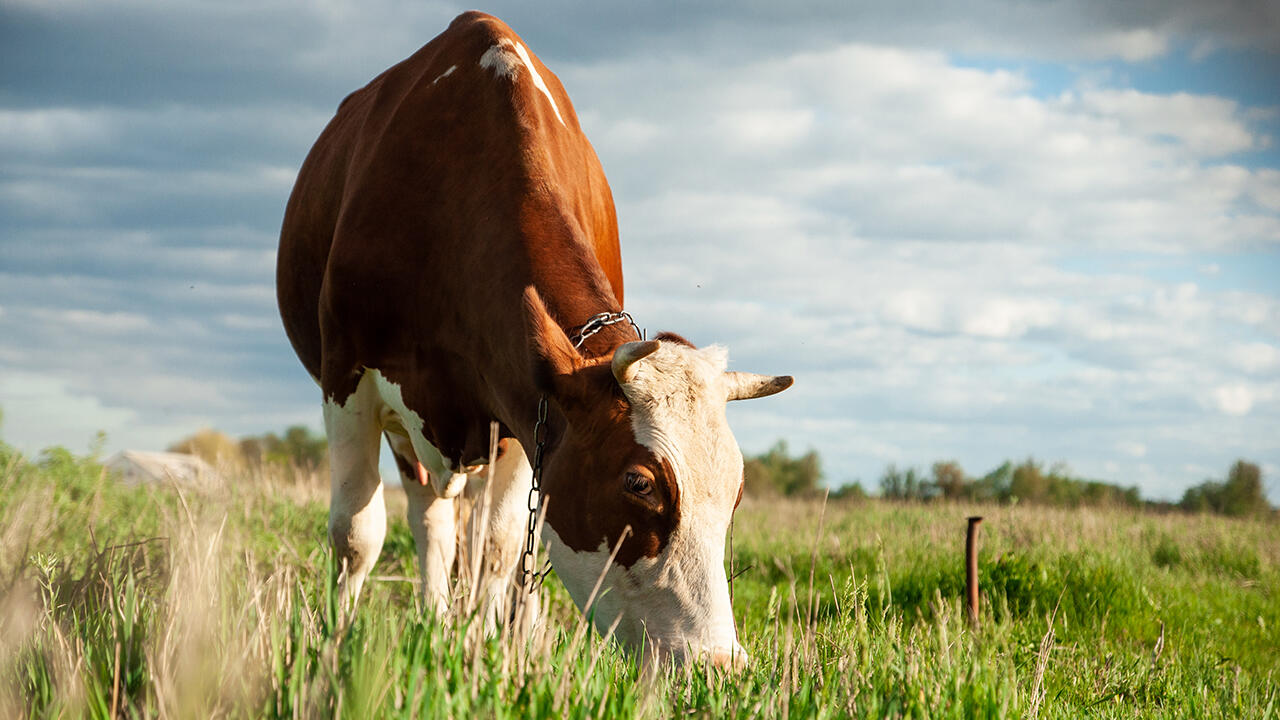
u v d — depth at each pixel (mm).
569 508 3586
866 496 21016
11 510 6555
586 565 3531
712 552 3342
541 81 5148
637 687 2900
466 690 2469
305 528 8727
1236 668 4758
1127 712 4223
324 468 13055
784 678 2998
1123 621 6641
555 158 4828
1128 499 21328
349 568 5008
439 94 4992
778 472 49156
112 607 3160
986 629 5359
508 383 4164
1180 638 6340
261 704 2486
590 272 4242
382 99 5414
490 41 5082
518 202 4477
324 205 5520
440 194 4766
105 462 10312
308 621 2908
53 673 2748
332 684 2404
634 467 3365
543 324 3646
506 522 4852
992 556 7457
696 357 3602
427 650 2664
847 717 2863
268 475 10695
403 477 5406
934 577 6953
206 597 2934
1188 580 9180
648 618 3361
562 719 2508
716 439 3420
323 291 5070
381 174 4941
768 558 9039
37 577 3801
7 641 2955
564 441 3668
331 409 5117
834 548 8852
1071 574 7066
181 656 2545
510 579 4820
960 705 2990
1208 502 25156
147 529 7043
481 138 4758
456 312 4562
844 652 3488
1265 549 11406
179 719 2381
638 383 3451
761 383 3734
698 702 2928
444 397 4738
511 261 4297
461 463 4840
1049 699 4039
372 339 4910
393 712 2354
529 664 2783
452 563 5250
